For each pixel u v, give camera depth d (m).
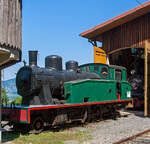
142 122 10.98
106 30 15.55
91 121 10.87
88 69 12.45
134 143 6.73
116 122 10.91
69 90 9.02
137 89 20.56
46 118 8.34
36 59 8.88
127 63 19.83
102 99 10.89
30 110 7.33
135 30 13.96
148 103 14.69
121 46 14.70
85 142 6.69
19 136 7.27
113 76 12.41
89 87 10.06
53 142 6.58
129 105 13.84
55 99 8.75
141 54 18.55
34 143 6.42
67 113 8.98
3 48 5.66
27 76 8.25
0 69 6.52
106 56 15.83
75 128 9.10
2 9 5.67
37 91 8.30
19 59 6.69
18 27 6.28
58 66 9.52
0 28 5.57
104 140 7.00
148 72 15.03
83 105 9.60
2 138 6.98
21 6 6.64
